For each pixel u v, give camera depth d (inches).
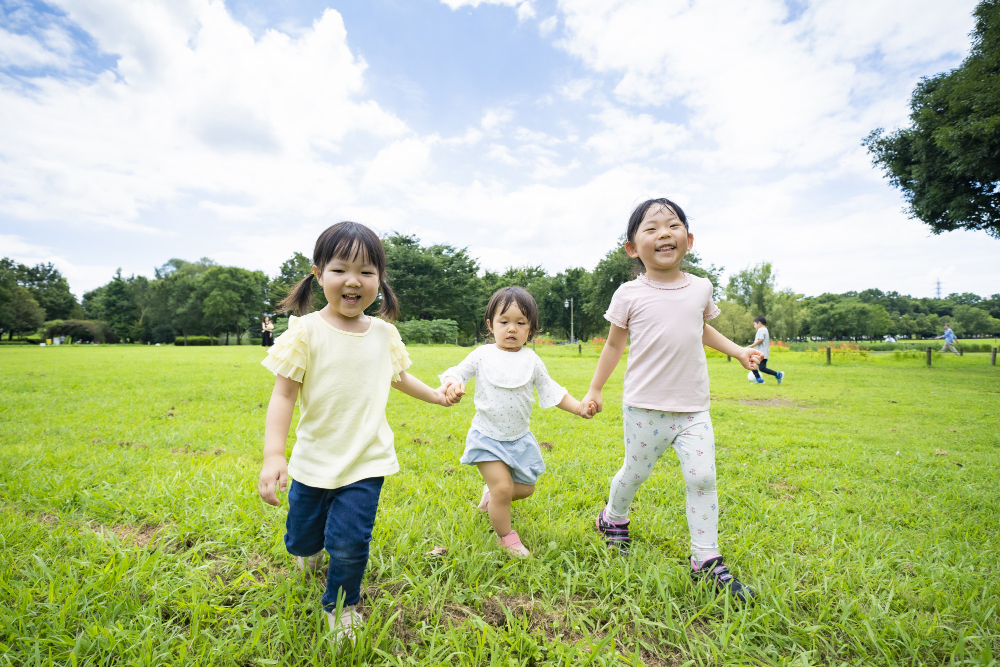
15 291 2228.1
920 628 70.7
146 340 2554.1
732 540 98.8
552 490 123.9
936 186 534.9
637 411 91.7
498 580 81.5
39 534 87.2
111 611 66.7
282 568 82.5
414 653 63.1
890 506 124.6
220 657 59.6
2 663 56.6
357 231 72.5
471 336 2240.4
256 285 2455.7
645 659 65.0
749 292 1804.9
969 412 278.7
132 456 137.3
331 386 70.5
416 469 138.6
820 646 68.7
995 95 440.8
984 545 100.6
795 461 166.6
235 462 134.8
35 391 273.7
